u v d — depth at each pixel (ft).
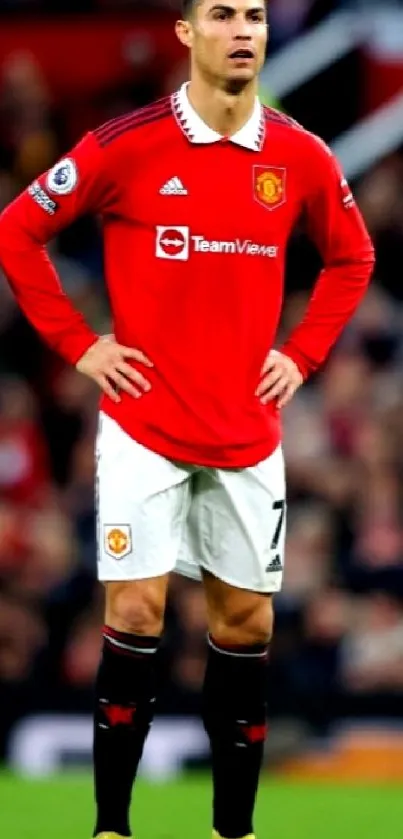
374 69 148.56
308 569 125.49
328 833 86.22
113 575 68.90
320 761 110.52
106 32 151.33
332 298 71.56
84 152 67.97
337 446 135.44
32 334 144.66
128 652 68.90
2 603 122.93
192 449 68.39
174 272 67.77
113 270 69.26
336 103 149.28
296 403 139.13
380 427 137.59
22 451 136.36
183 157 67.62
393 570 125.90
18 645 121.80
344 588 124.88
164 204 67.62
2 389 140.26
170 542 69.26
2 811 90.74
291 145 68.80
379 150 144.15
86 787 99.09
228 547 70.03
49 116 151.02
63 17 151.74
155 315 68.13
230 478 69.21
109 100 150.92
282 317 142.31
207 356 68.18
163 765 110.22
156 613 69.00
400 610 123.95
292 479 131.23
